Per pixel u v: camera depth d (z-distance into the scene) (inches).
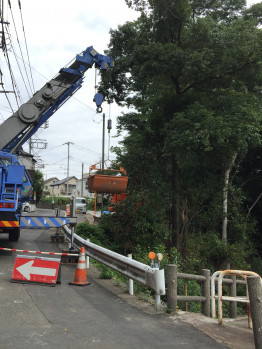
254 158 997.2
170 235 697.0
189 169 709.3
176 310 241.9
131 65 633.0
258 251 1012.5
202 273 281.3
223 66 567.8
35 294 255.1
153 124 676.1
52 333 178.7
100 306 239.3
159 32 626.8
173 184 679.1
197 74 564.7
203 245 753.0
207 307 272.2
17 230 528.4
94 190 604.1
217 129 514.0
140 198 657.0
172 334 192.4
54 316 207.6
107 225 701.9
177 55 557.0
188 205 768.9
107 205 787.4
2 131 490.3
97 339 174.6
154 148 698.2
